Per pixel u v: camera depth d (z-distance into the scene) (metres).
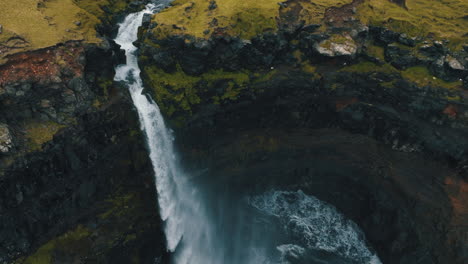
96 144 30.36
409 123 36.22
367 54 37.62
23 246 26.39
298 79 37.41
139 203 32.50
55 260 27.53
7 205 25.09
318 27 37.56
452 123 34.16
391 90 36.50
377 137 38.12
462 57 35.09
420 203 33.38
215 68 35.84
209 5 37.50
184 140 36.62
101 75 33.09
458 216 31.48
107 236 30.06
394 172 35.91
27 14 30.88
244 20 35.84
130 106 33.09
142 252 32.22
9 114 25.88
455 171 33.91
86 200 29.83
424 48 36.12
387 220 34.97
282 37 36.91
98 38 32.28
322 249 35.66
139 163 33.03
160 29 34.91
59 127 27.45
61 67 28.41
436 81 35.50
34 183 26.52
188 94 34.91
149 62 35.84
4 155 24.47
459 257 29.56
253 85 36.50
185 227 36.50
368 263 34.59
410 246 32.47
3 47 27.06
